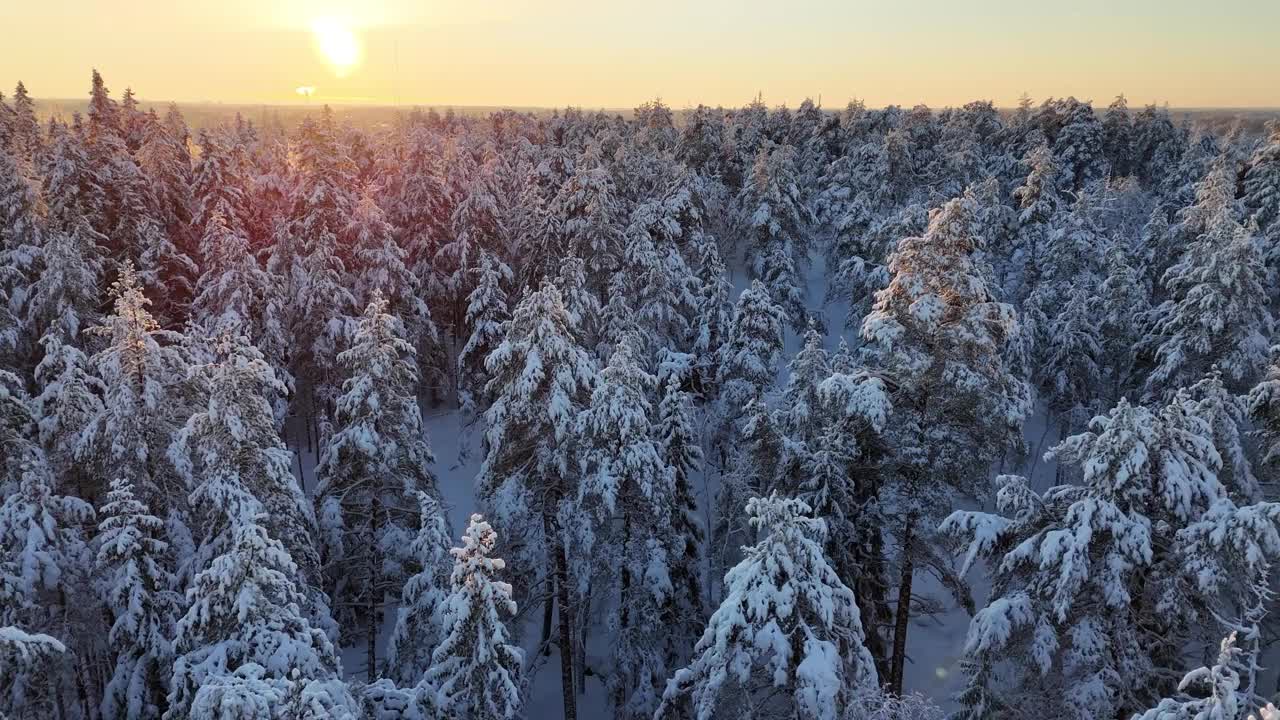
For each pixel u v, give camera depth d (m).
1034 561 13.09
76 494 19.66
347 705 11.77
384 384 19.42
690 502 22.30
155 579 15.95
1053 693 13.56
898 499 15.91
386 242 34.53
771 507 12.09
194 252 38.06
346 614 23.42
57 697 17.28
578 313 29.33
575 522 17.95
